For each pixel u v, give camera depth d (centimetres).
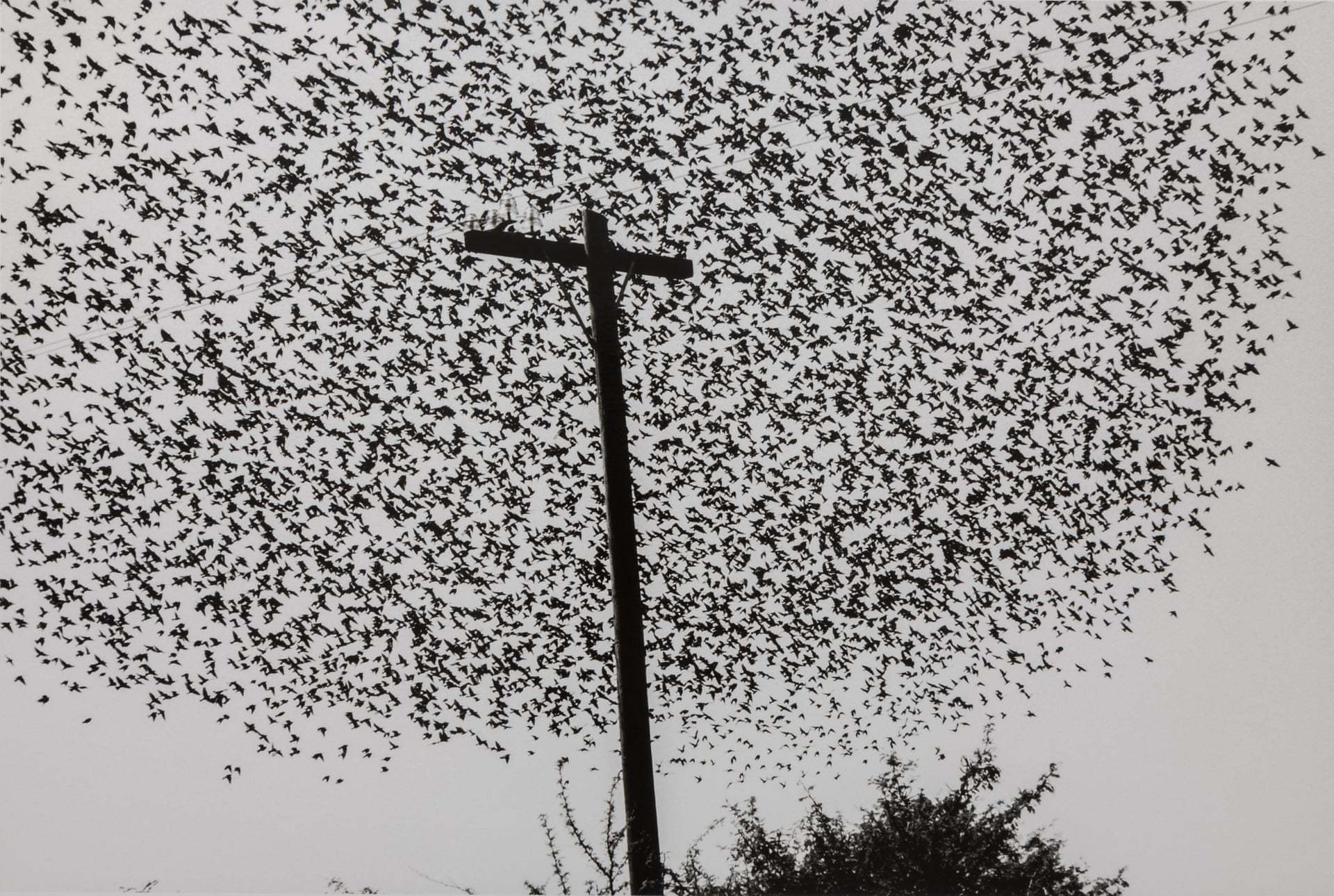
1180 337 1087
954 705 1177
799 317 1157
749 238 1103
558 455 1148
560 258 827
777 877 1148
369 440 1160
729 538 1166
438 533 1157
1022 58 992
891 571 1181
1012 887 1148
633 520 744
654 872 651
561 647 1108
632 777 675
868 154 1052
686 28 965
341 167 1020
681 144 1024
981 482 1190
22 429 1081
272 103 966
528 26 955
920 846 1157
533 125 1006
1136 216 1056
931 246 1117
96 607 1087
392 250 1088
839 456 1195
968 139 1045
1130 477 1141
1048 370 1148
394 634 1147
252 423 1141
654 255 841
